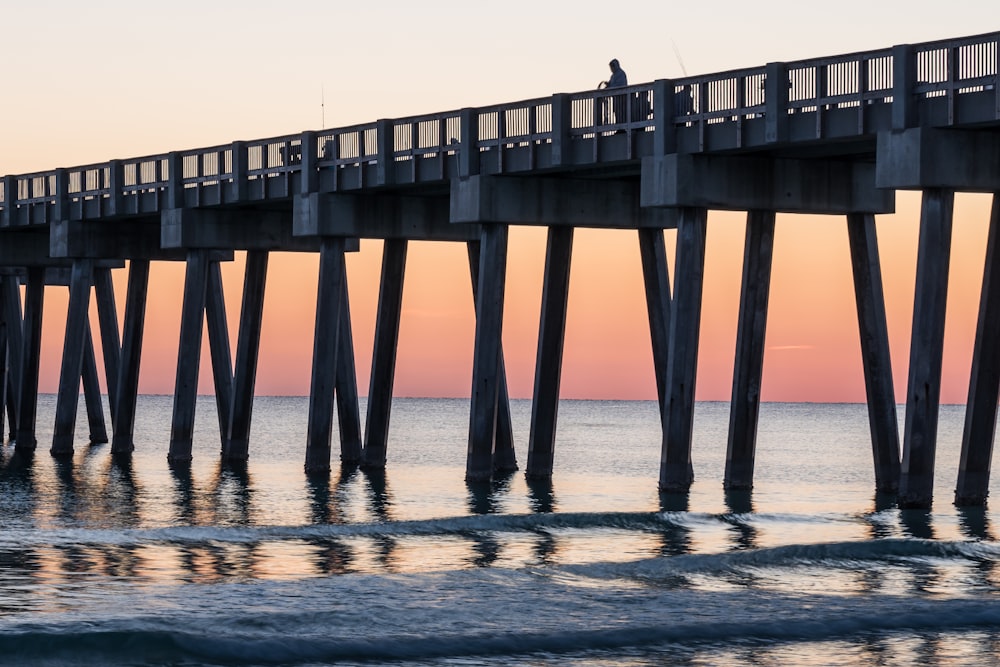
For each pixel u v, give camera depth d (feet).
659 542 152.56
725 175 175.11
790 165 177.88
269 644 107.34
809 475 254.68
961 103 151.94
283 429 431.02
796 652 108.58
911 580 132.36
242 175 223.51
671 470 184.24
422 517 173.88
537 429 211.20
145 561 137.59
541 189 194.29
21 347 320.50
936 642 111.45
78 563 135.85
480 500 190.90
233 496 197.16
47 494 200.75
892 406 190.60
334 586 124.88
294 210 215.92
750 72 167.43
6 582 126.52
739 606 120.26
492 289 196.54
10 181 269.03
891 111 156.35
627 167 189.47
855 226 185.98
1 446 298.97
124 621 111.75
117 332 293.64
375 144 205.67
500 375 232.53
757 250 182.91
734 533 157.99
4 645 105.60
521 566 138.10
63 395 265.54
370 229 214.07
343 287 241.76
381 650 107.24
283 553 143.13
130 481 218.59
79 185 253.24
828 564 138.51
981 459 169.27
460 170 194.59
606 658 106.63
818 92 162.09
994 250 162.09
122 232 257.34
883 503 185.98
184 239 231.91
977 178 156.56
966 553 144.15
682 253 177.58
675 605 120.16
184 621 112.37
